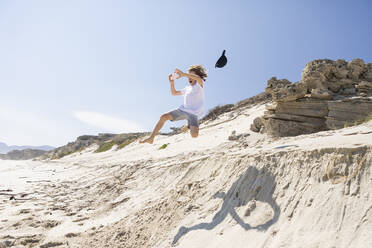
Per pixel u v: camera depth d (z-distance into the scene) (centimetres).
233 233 322
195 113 419
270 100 2380
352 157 308
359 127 602
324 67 1187
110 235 461
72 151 5119
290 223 290
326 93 1137
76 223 571
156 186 711
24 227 546
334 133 582
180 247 341
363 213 248
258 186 377
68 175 1579
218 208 396
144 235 426
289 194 331
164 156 1300
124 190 802
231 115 2502
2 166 2844
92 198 838
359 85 1133
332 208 273
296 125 1203
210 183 491
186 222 396
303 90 1201
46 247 438
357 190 273
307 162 351
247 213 343
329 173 312
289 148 425
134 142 3438
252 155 455
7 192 1037
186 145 1712
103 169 1423
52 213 671
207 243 327
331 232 250
